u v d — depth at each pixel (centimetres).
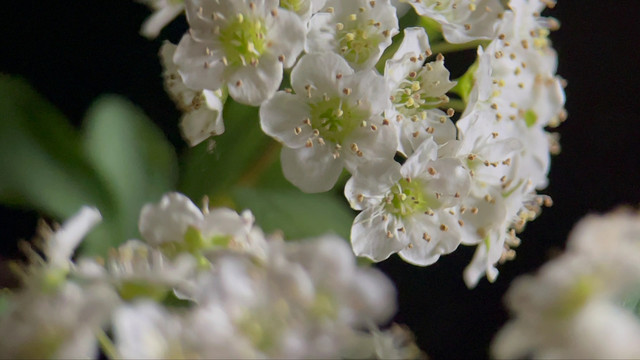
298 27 17
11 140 18
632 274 16
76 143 18
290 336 16
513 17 18
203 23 18
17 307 16
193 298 17
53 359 16
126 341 16
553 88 18
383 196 18
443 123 18
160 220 17
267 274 16
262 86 17
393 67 18
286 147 18
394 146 17
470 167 18
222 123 18
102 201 18
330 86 17
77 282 17
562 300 16
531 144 18
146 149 19
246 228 17
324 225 18
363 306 16
